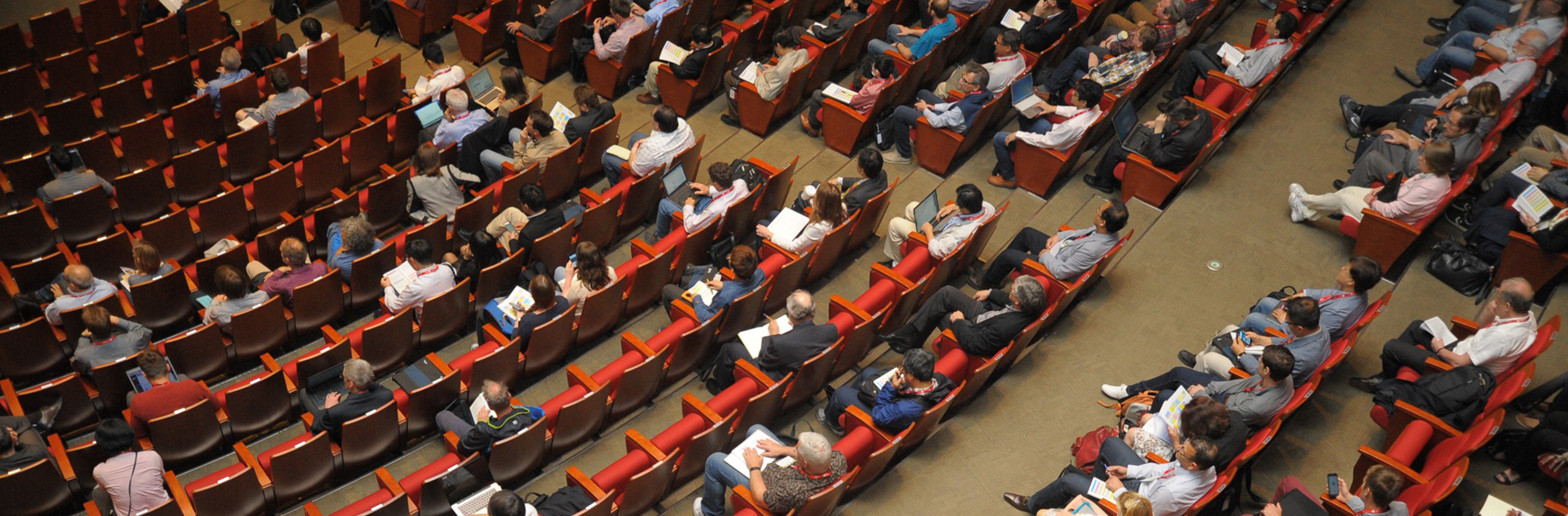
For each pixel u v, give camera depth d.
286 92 11.07
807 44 12.09
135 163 10.84
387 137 11.00
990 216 8.95
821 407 8.33
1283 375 7.01
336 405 7.39
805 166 11.05
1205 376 7.74
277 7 13.83
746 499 6.68
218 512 6.93
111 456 6.86
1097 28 13.00
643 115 11.95
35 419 7.61
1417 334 8.10
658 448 7.27
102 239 9.16
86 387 8.14
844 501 7.46
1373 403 7.94
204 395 7.62
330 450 7.34
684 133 10.08
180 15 12.91
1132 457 7.01
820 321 9.26
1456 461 6.75
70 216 9.55
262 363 8.80
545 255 9.23
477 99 11.26
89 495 7.50
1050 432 7.99
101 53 12.32
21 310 8.91
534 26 13.15
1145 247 9.62
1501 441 7.46
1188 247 9.62
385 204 10.05
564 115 10.87
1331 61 11.99
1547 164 9.44
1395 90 11.50
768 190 9.77
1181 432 6.95
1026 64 11.54
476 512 6.98
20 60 12.77
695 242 9.29
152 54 12.83
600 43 11.69
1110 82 10.85
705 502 7.20
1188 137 9.54
